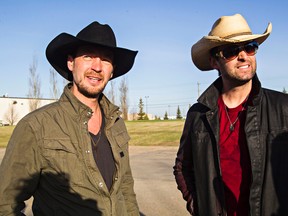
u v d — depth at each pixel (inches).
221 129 117.3
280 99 110.2
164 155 684.7
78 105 102.7
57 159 95.7
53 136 97.0
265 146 107.0
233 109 116.6
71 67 113.4
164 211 265.6
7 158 94.9
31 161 95.3
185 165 130.7
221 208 112.4
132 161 590.9
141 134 1181.7
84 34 107.0
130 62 123.7
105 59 108.9
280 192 103.3
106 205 99.5
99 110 112.3
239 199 110.0
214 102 119.9
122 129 117.0
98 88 107.0
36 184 96.9
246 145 110.9
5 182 93.2
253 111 110.1
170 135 1109.1
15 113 2696.9
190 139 127.6
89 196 97.1
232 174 111.5
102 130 109.9
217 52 119.3
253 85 114.0
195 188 126.3
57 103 105.5
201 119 122.9
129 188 120.5
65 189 95.9
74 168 96.7
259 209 104.9
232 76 113.2
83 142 99.8
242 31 117.9
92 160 99.4
